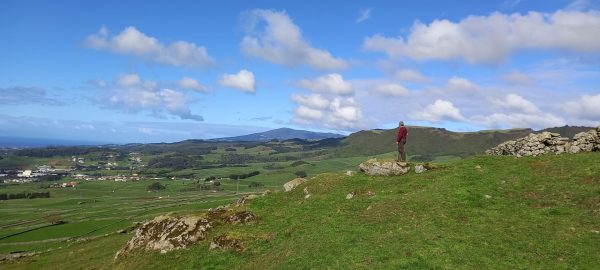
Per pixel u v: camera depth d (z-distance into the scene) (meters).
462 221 32.62
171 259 36.97
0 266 61.47
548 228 29.81
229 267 32.56
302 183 52.84
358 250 28.55
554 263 24.77
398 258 26.34
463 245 27.73
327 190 47.91
